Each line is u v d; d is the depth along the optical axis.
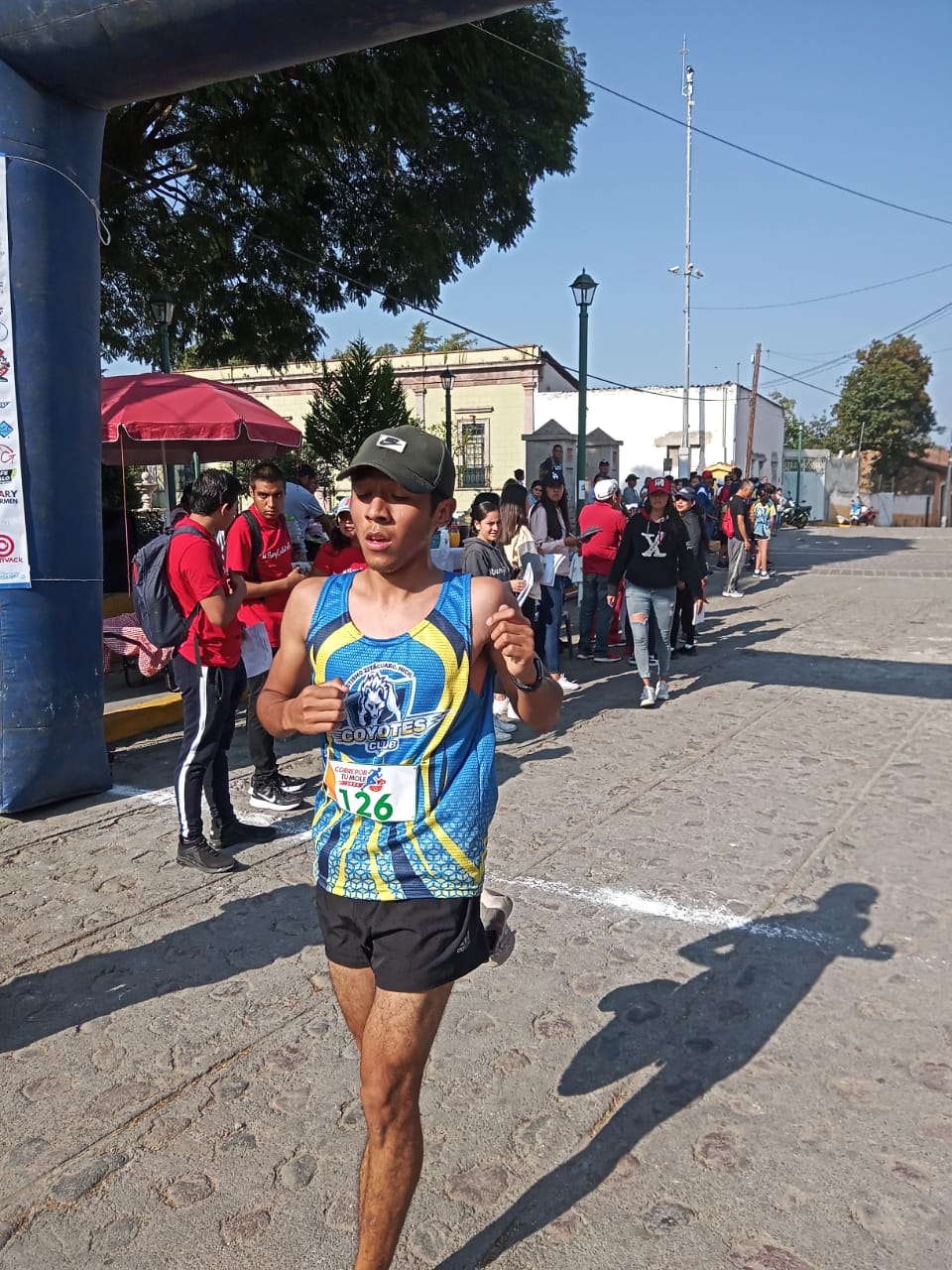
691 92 33.34
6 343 5.25
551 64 14.61
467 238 16.33
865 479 64.06
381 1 4.45
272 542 5.57
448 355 31.91
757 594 16.16
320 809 2.26
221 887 4.63
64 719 5.71
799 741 6.98
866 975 3.69
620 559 8.11
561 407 31.31
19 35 4.97
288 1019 3.49
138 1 4.71
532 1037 3.33
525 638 2.09
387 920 2.12
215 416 9.10
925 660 9.97
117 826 5.46
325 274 15.62
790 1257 2.37
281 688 2.29
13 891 4.62
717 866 4.74
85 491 5.67
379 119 12.86
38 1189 2.66
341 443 22.92
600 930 4.09
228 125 13.07
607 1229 2.47
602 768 6.41
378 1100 2.07
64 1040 3.38
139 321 16.28
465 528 13.23
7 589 5.43
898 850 4.89
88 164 5.52
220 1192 2.63
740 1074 3.10
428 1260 2.38
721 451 36.12
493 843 5.09
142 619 4.68
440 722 2.12
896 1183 2.61
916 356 62.91
